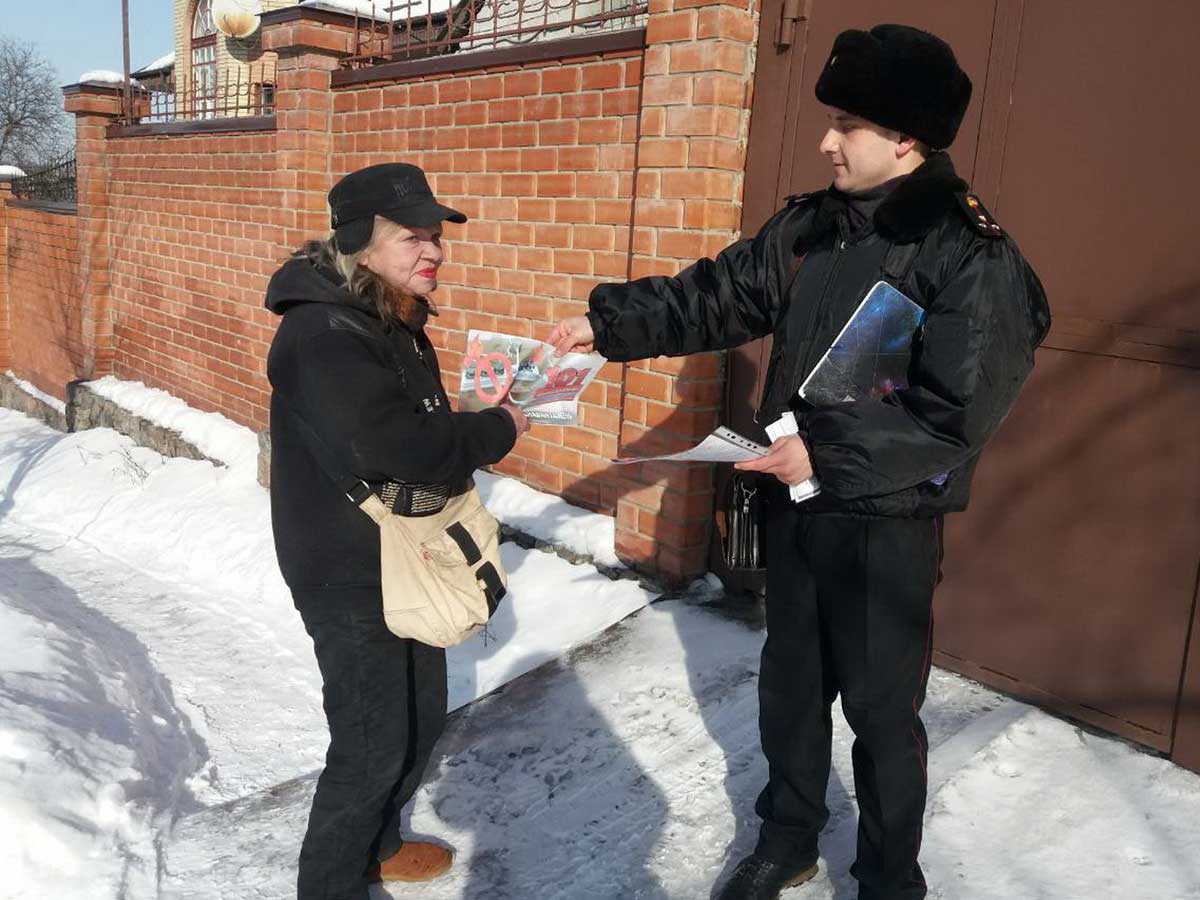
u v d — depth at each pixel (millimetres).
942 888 2334
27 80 32281
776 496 2150
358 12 5984
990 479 3125
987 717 3021
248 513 6535
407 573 2117
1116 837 2496
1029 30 2920
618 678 3482
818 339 2014
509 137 4816
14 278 12102
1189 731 2744
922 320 1882
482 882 2553
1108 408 2842
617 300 2422
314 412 2012
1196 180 2629
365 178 2070
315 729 4145
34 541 7086
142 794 3141
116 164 9258
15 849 2639
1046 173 2918
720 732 3109
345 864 2262
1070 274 2893
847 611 2004
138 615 5527
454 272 5246
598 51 4285
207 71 16266
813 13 3514
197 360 8227
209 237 7762
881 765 2041
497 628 4156
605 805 2820
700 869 2541
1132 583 2836
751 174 3785
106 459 8312
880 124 1857
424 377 2215
